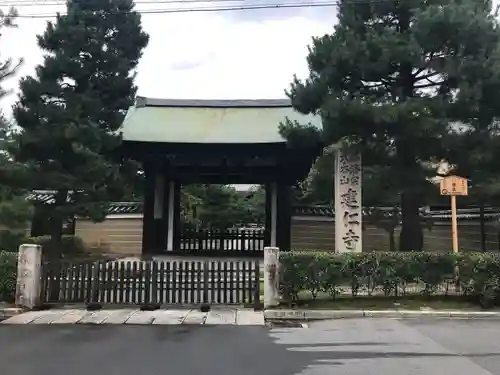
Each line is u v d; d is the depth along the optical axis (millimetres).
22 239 14797
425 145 12422
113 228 23406
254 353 7336
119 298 11430
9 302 11336
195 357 7082
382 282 11406
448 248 22156
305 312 10391
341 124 12328
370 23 13414
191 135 18562
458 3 12656
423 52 12117
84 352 7375
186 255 20922
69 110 14195
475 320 10062
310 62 13328
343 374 6207
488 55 12008
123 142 17531
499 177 13477
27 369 6410
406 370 6383
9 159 14227
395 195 16844
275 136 18328
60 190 14430
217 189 33812
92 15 14938
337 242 14625
